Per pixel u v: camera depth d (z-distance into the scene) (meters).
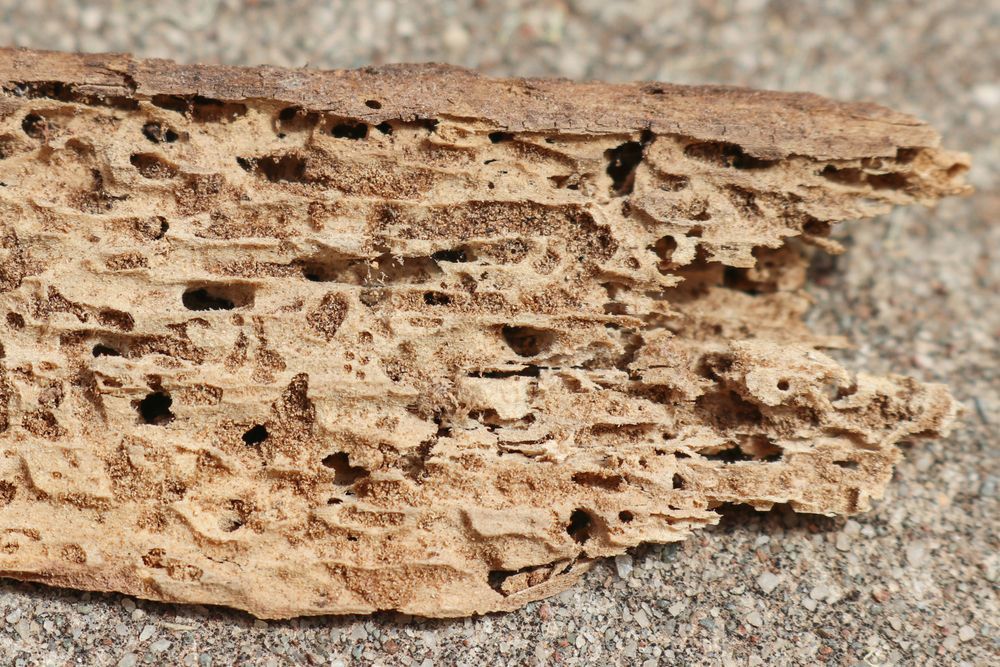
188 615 0.36
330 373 0.35
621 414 0.36
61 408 0.35
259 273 0.36
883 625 0.36
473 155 0.36
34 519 0.35
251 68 0.36
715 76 0.40
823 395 0.36
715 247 0.36
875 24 0.41
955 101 0.41
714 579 0.36
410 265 0.36
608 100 0.36
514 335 0.36
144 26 0.40
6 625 0.35
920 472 0.37
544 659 0.36
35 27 0.39
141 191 0.36
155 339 0.35
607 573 0.36
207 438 0.35
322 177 0.36
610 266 0.36
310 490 0.35
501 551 0.36
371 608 0.35
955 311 0.39
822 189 0.36
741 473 0.36
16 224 0.35
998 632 0.36
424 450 0.36
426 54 0.40
